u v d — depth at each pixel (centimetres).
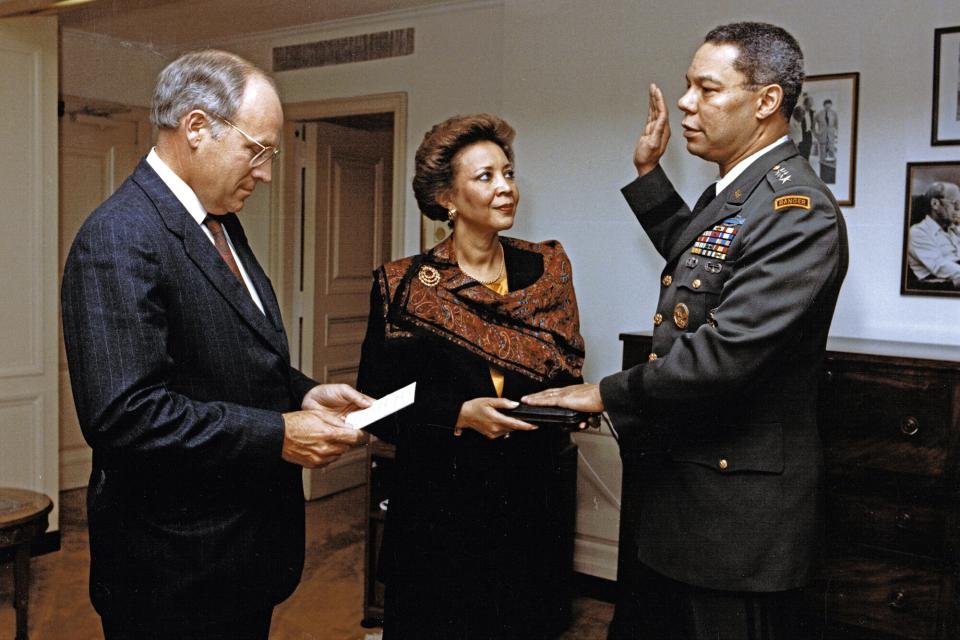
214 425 128
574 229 265
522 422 156
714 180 239
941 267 212
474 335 174
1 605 273
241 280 148
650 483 155
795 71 143
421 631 177
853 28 219
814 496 144
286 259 392
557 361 177
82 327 124
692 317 144
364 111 326
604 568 268
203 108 132
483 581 176
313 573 304
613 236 259
